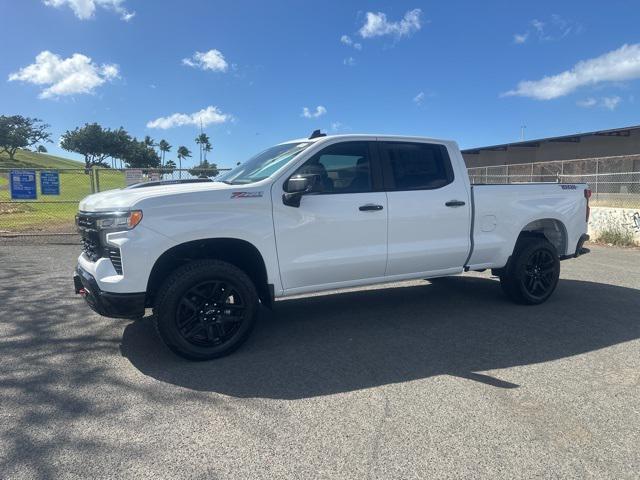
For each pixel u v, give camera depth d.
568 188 6.44
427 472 2.77
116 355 4.52
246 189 4.52
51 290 6.95
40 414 3.41
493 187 5.85
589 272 8.52
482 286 7.30
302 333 5.15
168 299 4.18
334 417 3.38
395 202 5.18
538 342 4.86
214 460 2.88
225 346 4.43
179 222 4.24
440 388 3.83
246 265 4.81
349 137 5.09
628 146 32.44
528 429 3.22
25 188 12.91
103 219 4.21
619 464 2.84
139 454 2.94
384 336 5.05
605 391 3.78
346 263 4.96
